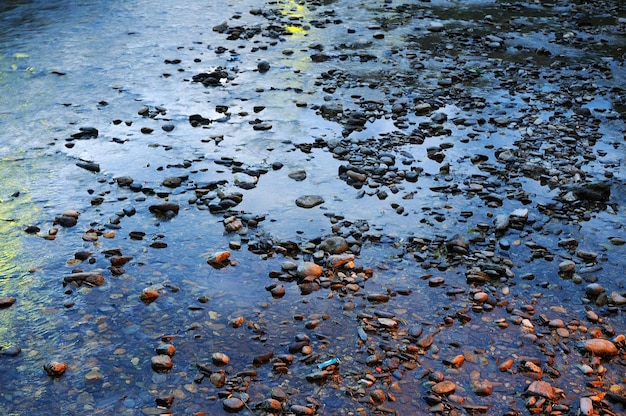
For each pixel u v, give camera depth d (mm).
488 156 5977
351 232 5008
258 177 5586
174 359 4113
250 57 7949
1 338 4207
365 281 4641
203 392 3949
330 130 6281
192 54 7992
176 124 6328
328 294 4535
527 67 7906
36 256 4762
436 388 3977
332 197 5383
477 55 8289
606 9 10766
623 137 6336
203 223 5090
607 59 8289
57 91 6891
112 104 6656
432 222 5160
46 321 4312
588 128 6480
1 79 7105
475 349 4211
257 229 5035
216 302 4457
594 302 4551
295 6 10414
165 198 5328
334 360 4102
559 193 5520
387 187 5520
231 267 4711
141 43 8344
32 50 7957
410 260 4816
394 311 4434
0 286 4523
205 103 6727
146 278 4613
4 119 6344
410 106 6777
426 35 9039
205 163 5750
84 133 6121
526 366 4102
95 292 4504
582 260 4863
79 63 7578
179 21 9359
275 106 6691
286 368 4059
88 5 9977
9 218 5086
